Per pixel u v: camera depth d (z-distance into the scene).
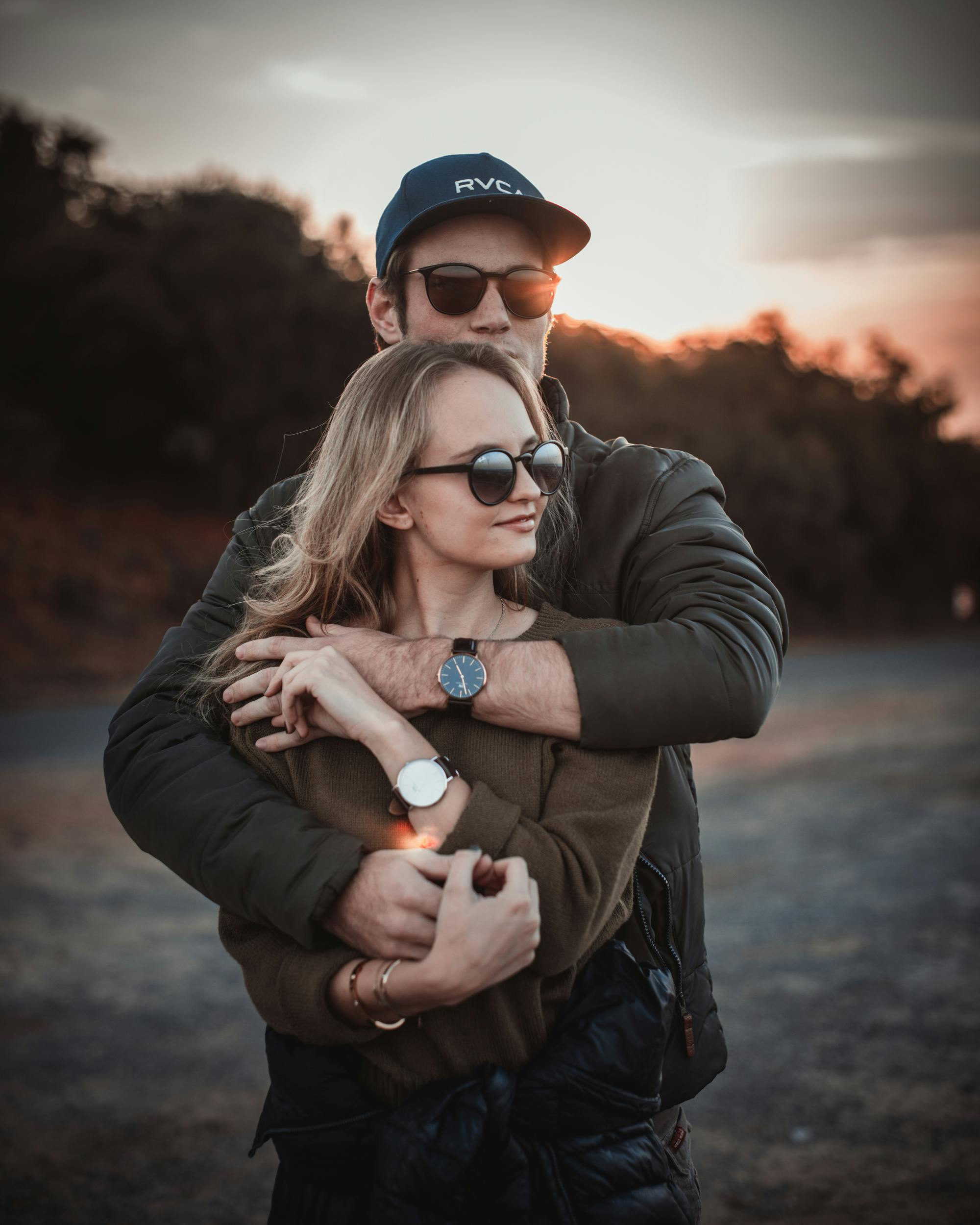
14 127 27.00
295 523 1.54
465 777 1.28
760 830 8.33
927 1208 3.29
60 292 23.92
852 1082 4.20
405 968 1.12
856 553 37.47
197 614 1.69
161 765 1.38
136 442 23.97
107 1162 3.73
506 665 1.29
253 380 23.09
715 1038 1.56
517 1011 1.21
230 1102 4.20
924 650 30.12
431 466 1.28
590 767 1.28
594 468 1.66
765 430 36.50
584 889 1.19
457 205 1.75
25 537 19.19
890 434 43.22
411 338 1.89
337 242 25.31
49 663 16.30
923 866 7.10
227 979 5.44
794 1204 3.35
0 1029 4.79
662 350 36.56
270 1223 1.29
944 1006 4.86
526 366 1.87
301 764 1.34
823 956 5.56
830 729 13.79
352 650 1.35
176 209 25.16
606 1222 1.17
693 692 1.28
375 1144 1.19
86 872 7.12
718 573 1.47
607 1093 1.20
